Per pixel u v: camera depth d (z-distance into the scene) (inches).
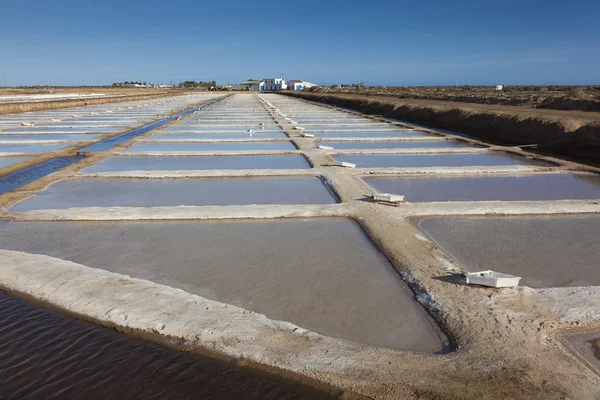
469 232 168.6
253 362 86.9
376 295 117.8
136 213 185.0
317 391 79.1
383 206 197.3
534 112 502.0
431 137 453.4
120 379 83.7
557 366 84.7
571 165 297.0
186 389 80.7
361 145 402.6
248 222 179.8
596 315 102.7
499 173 278.1
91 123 583.5
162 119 653.9
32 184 240.1
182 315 103.1
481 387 78.9
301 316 106.8
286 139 433.4
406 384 79.9
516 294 113.3
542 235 164.7
